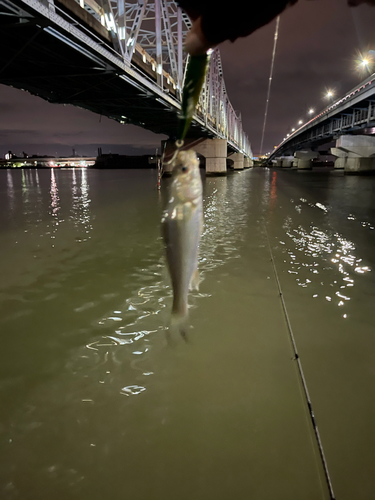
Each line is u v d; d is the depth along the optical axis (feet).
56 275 23.61
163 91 80.12
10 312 17.87
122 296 19.74
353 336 14.90
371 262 25.30
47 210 57.26
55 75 58.59
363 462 8.91
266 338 14.92
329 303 18.20
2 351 14.32
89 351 14.19
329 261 25.73
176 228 3.06
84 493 8.34
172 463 9.05
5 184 133.59
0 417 10.72
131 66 60.13
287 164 358.02
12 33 41.83
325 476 8.56
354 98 125.39
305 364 13.06
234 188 100.83
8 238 35.63
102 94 77.46
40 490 8.42
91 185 123.03
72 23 42.14
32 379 12.50
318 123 180.24
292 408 10.85
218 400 11.25
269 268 24.16
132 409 10.94
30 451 9.50
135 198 74.74
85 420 10.54
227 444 9.57
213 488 8.37
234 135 251.60
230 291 20.04
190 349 14.17
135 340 14.97
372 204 60.59
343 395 11.37
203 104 125.39
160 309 17.93
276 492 8.21
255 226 40.55
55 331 15.88
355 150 148.46
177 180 2.92
